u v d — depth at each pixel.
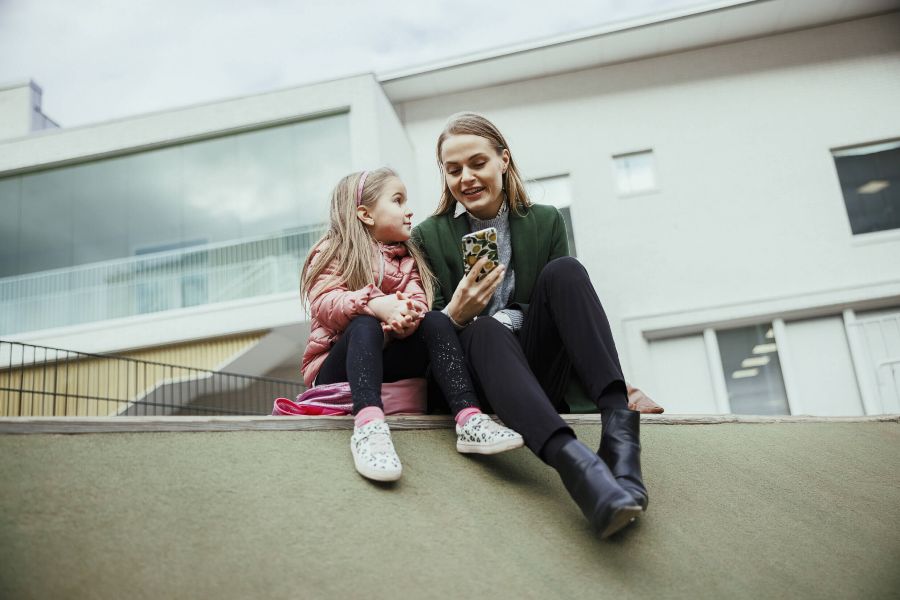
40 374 7.51
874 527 1.46
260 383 8.41
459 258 1.82
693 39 7.88
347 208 1.69
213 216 7.72
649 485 1.45
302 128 7.73
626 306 7.53
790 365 7.09
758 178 7.66
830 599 1.16
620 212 7.80
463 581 1.04
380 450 1.25
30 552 0.86
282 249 7.52
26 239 7.91
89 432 1.08
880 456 1.92
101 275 7.75
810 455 1.83
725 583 1.17
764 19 7.64
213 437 1.20
